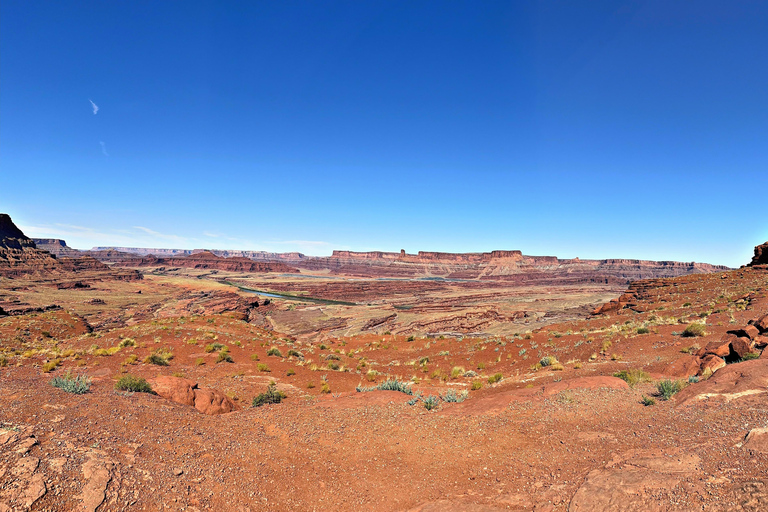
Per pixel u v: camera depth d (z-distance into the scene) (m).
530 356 27.50
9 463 6.13
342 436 10.62
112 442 7.98
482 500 7.14
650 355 20.69
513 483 7.62
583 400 11.74
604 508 5.84
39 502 5.64
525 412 11.45
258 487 7.92
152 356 22.30
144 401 11.37
